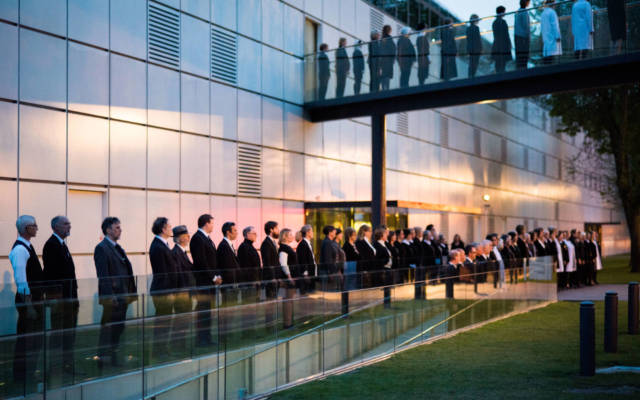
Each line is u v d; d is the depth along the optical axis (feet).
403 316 32.63
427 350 31.94
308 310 26.45
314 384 24.70
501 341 34.30
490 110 110.22
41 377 16.96
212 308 22.03
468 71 51.83
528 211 127.95
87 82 40.42
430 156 87.40
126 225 42.86
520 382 24.31
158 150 45.55
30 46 36.99
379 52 56.49
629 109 93.86
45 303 17.20
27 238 24.67
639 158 95.09
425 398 21.98
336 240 40.40
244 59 54.24
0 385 16.07
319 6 64.85
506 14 50.55
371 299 30.35
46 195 37.63
